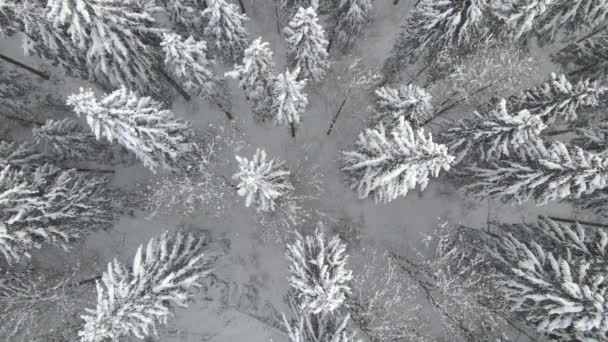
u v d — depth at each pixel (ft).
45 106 72.59
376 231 76.59
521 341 67.31
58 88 75.66
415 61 71.20
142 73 59.00
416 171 46.32
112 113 44.01
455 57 64.39
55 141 62.69
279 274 74.23
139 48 55.52
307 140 78.33
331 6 67.31
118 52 53.67
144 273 48.70
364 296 68.03
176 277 51.70
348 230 74.18
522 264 51.01
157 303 47.44
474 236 69.31
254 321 72.74
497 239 68.44
